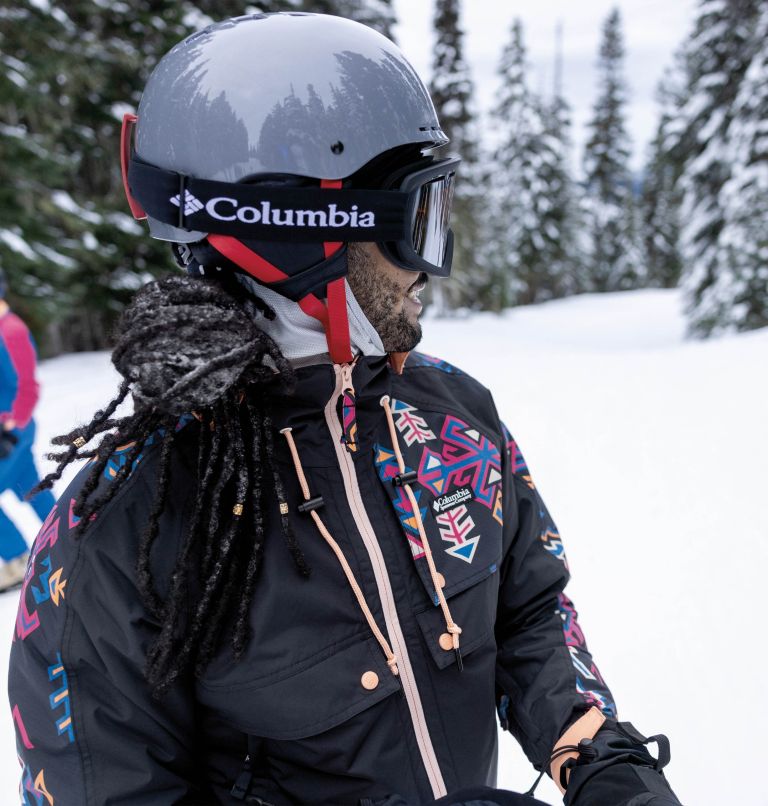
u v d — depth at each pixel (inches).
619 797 32.4
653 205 1699.1
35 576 33.2
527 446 217.0
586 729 37.2
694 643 108.2
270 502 33.9
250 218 32.2
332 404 35.8
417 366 44.0
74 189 518.3
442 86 959.6
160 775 32.2
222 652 32.5
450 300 992.9
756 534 140.9
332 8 727.7
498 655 42.6
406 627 35.4
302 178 32.5
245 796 33.8
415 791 34.9
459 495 38.8
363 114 33.0
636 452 202.7
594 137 1791.3
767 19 561.3
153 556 31.7
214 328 29.8
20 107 426.0
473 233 1005.2
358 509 35.7
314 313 33.8
